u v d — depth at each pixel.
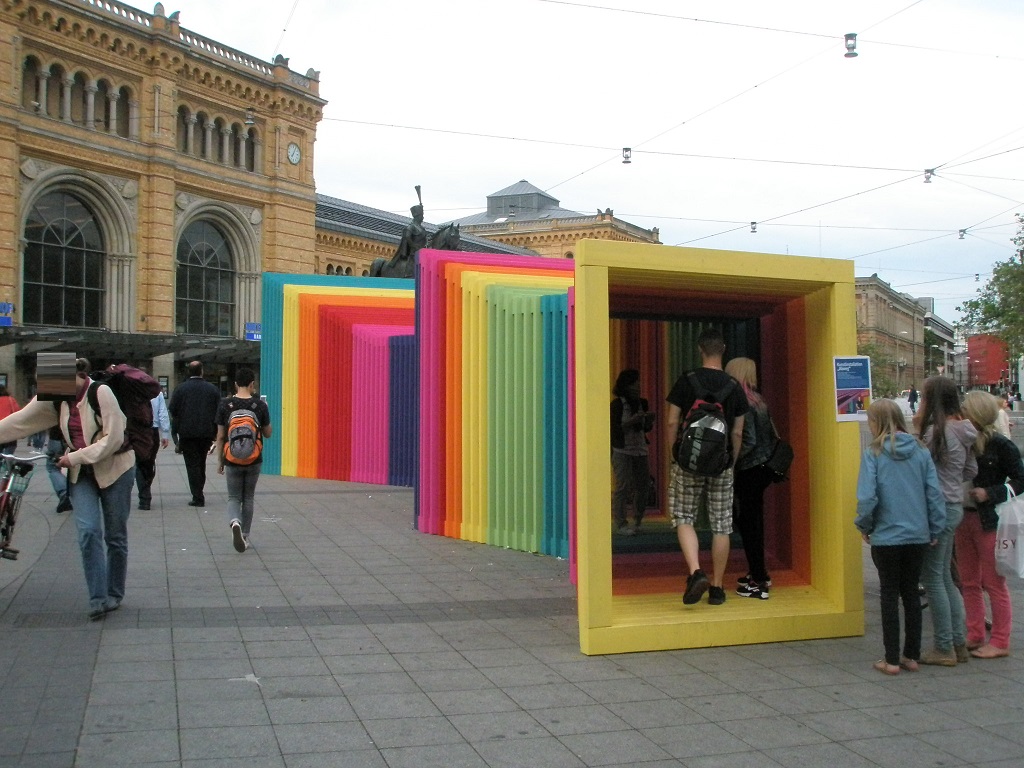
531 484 9.71
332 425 16.91
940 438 6.11
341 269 47.47
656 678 5.60
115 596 6.70
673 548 8.51
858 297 73.12
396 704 4.97
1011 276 32.53
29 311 32.47
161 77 35.62
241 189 39.38
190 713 4.71
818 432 7.02
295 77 41.66
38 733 4.37
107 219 34.66
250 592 7.48
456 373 10.70
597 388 6.09
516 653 6.03
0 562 8.33
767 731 4.75
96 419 6.40
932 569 6.02
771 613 6.56
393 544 9.97
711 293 7.12
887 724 4.89
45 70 32.25
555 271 11.87
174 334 36.38
